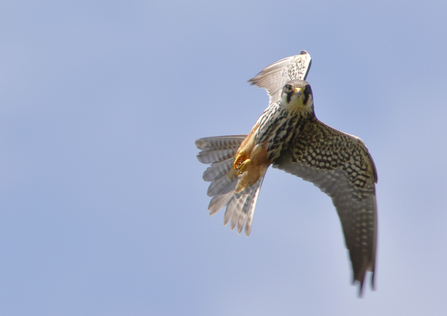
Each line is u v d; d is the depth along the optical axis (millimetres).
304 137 13602
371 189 13453
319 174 13922
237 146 14250
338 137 13273
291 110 13125
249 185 14141
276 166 14062
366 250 13281
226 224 14219
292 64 15938
